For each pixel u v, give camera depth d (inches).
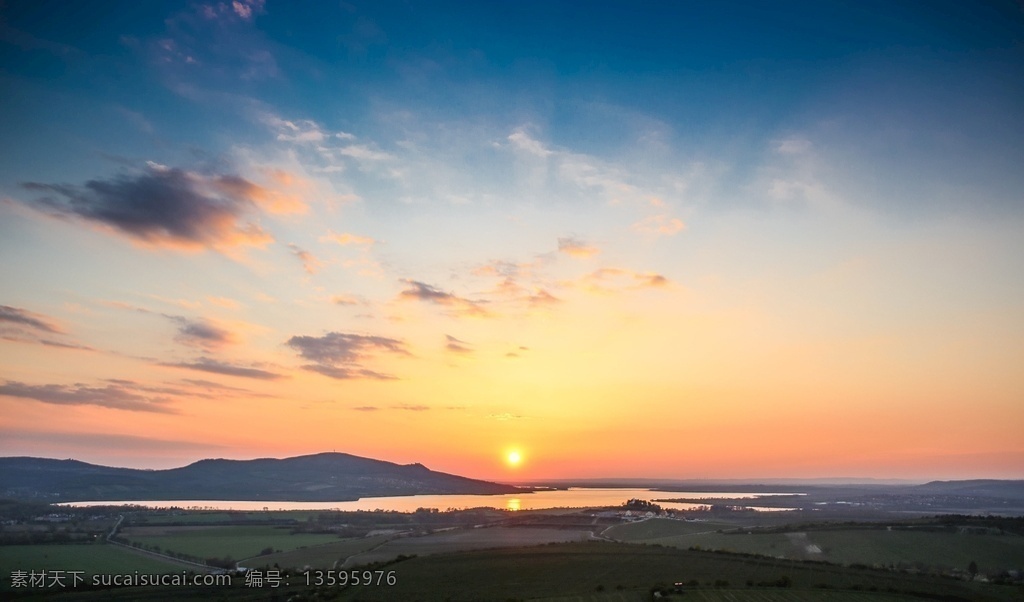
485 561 4734.3
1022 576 4050.2
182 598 3548.2
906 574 4005.9
